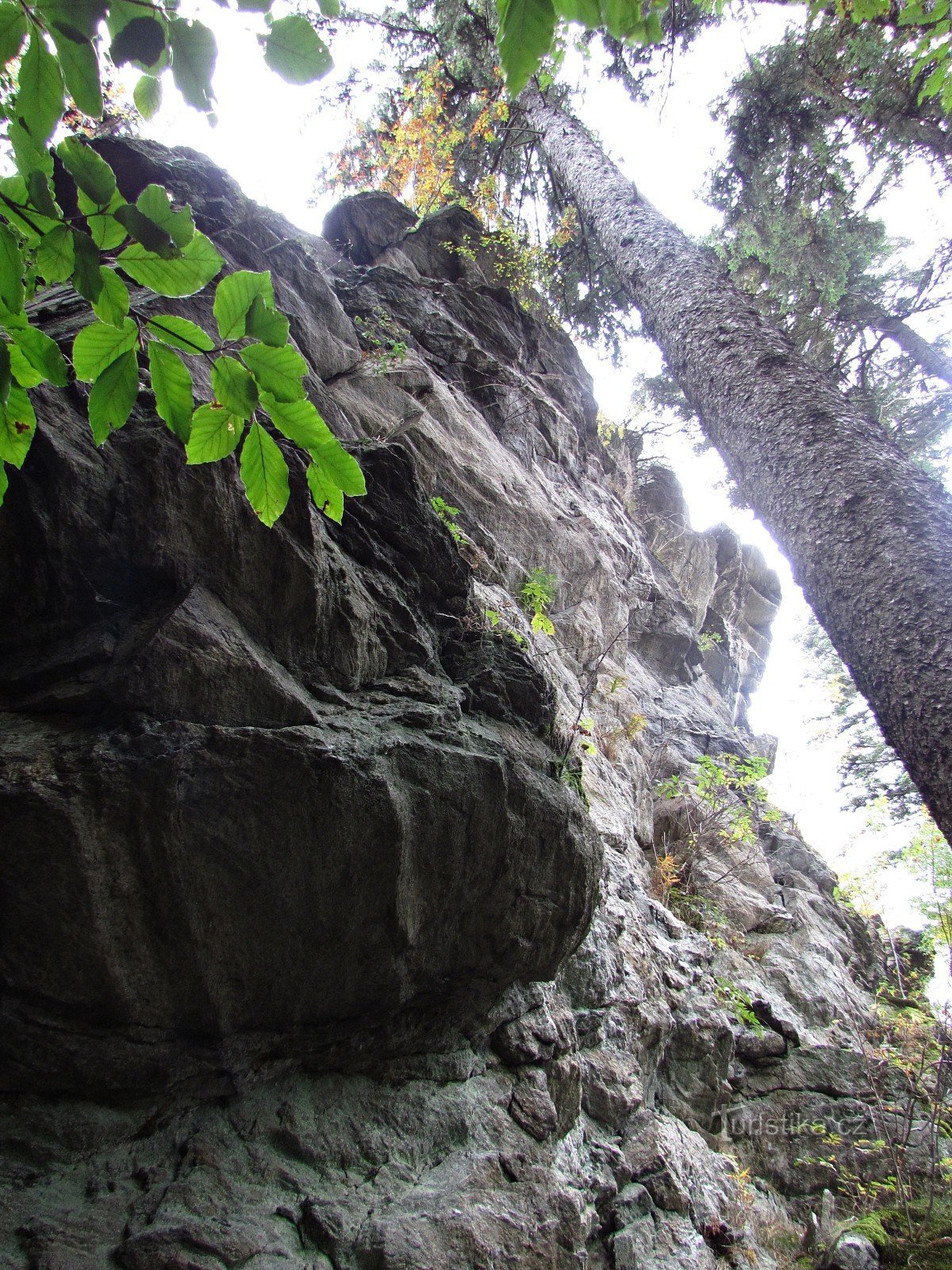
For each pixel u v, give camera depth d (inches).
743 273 351.9
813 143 308.5
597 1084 146.4
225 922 96.6
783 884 316.8
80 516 99.7
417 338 290.4
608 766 235.8
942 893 304.3
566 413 369.4
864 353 429.7
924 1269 166.7
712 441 170.6
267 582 110.6
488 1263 100.9
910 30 253.8
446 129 446.6
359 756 103.9
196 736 94.1
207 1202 91.9
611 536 327.9
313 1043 109.9
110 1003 89.4
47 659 98.1
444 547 149.3
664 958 191.8
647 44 52.4
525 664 147.9
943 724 99.1
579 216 436.1
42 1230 81.7
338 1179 102.9
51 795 84.7
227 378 50.7
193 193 191.9
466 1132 117.8
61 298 135.2
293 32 46.1
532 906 126.8
